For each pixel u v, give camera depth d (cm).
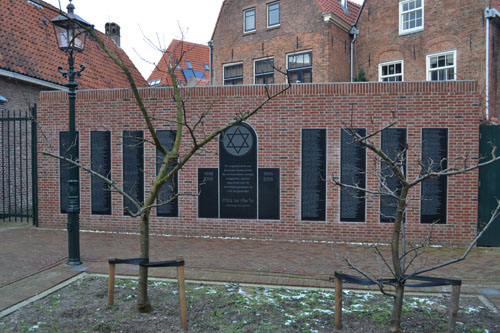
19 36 1348
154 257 707
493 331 402
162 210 909
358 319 434
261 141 869
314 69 1652
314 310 460
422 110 814
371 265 665
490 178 805
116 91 926
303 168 855
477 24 1437
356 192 836
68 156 945
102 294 506
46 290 528
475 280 584
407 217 823
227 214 885
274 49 1762
